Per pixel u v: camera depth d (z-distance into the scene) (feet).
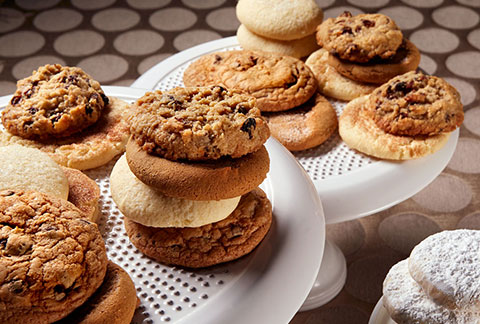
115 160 2.20
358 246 2.78
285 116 2.45
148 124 1.91
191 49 2.76
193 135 1.89
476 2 3.63
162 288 1.94
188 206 1.95
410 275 2.09
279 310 1.92
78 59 3.33
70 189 2.06
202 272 1.96
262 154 1.95
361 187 2.31
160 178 1.90
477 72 3.31
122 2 3.62
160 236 1.98
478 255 2.04
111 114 2.26
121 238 2.02
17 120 2.18
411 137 2.37
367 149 2.36
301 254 2.00
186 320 1.88
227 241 1.98
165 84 2.62
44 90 2.21
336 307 2.61
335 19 2.61
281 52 2.66
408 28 3.50
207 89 1.98
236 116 1.93
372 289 2.65
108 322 1.81
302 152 2.41
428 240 2.08
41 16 3.52
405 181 2.33
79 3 3.60
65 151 2.15
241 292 1.92
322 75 2.57
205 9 3.61
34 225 1.82
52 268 1.78
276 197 2.10
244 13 2.67
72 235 1.83
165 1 3.64
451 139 2.44
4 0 3.58
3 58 3.30
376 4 3.63
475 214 2.86
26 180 1.98
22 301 1.76
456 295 2.00
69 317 1.81
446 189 2.94
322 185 2.31
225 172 1.90
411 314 2.04
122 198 1.98
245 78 2.48
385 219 2.85
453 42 3.43
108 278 1.86
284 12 2.64
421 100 2.38
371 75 2.51
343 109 2.53
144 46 3.40
